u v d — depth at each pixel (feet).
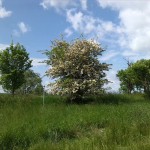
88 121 52.75
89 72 89.20
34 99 86.12
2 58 96.37
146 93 99.50
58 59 91.35
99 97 90.33
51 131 46.34
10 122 50.49
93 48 90.89
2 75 97.04
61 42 92.63
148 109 61.26
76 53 90.22
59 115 58.08
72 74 90.38
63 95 88.94
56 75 91.25
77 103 88.12
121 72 117.08
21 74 97.96
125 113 58.90
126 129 44.93
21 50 97.66
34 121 51.78
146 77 103.09
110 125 47.85
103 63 91.56
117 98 89.86
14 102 78.74
